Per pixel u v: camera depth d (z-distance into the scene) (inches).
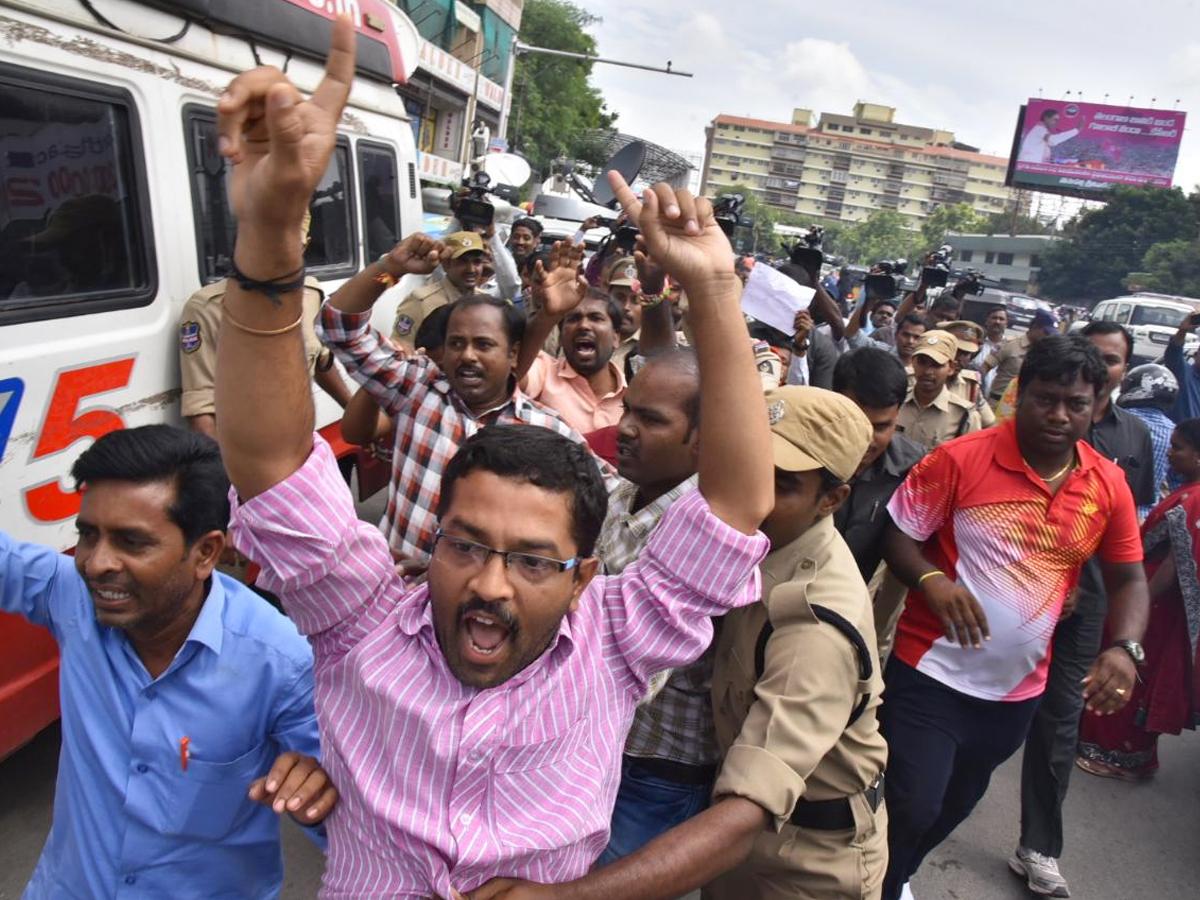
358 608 50.3
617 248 220.1
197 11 133.9
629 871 52.5
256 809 66.1
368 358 108.8
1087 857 142.1
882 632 121.4
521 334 113.0
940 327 259.8
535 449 45.7
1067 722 126.3
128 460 58.3
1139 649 103.2
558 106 1258.0
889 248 4574.3
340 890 48.2
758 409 51.3
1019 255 2620.6
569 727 48.3
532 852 46.7
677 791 83.0
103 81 117.3
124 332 122.6
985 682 102.7
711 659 80.3
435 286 207.5
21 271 106.0
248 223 40.7
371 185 201.9
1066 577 103.5
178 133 132.6
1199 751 183.0
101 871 62.9
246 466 46.2
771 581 73.9
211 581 64.5
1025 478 101.7
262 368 44.1
